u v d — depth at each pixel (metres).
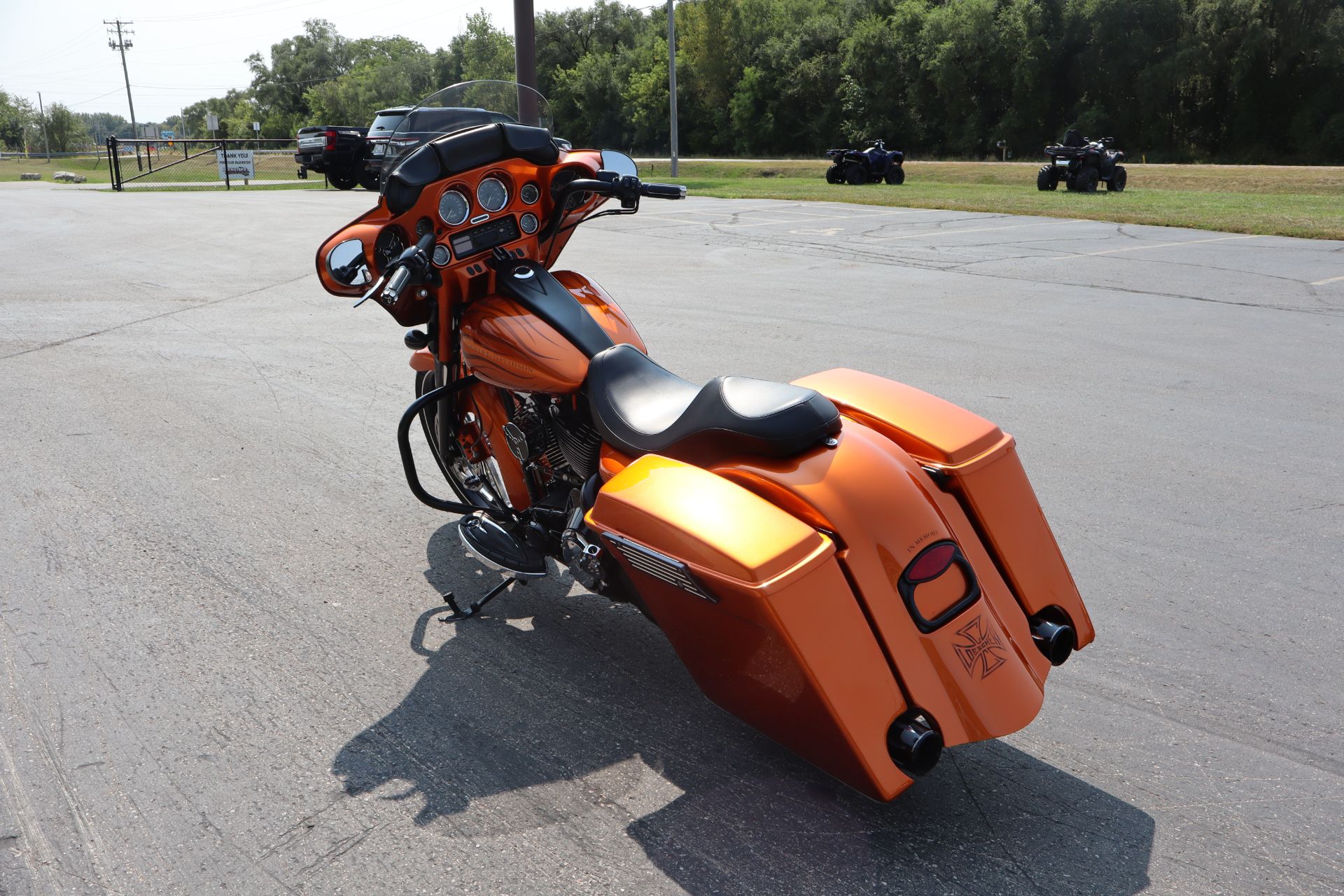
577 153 4.24
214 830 2.79
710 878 2.59
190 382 7.27
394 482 5.34
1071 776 2.96
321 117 119.62
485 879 2.60
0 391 7.05
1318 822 2.74
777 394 2.79
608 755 3.12
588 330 3.56
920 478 2.79
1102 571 4.19
